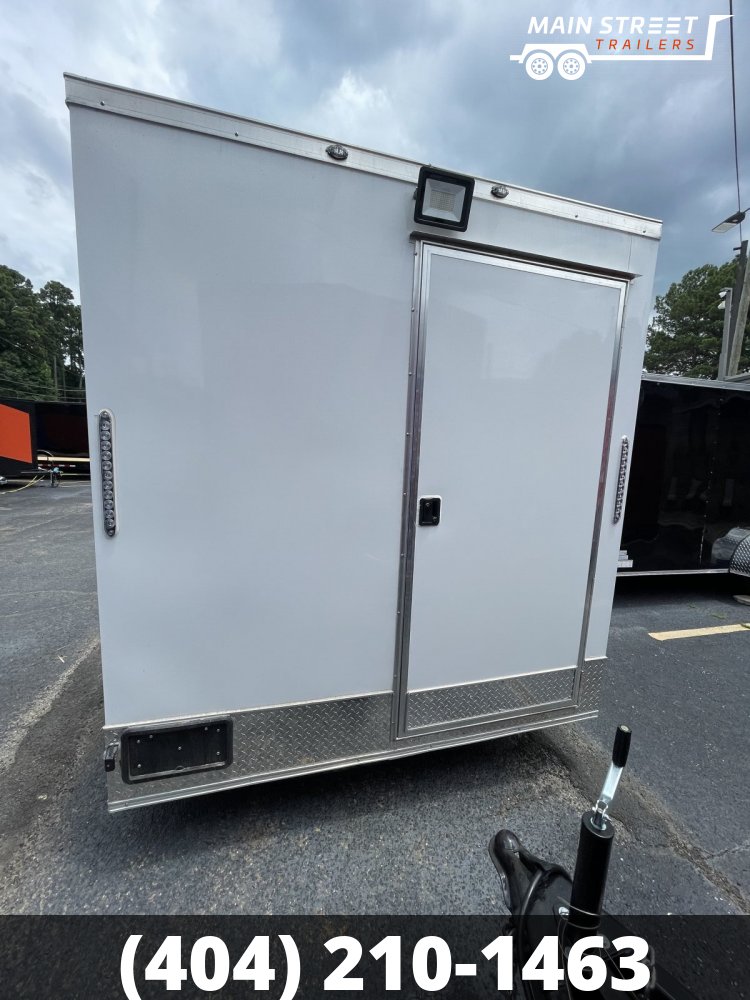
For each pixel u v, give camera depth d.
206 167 1.38
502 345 1.81
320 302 1.55
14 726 2.44
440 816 1.92
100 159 1.30
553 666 2.15
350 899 1.56
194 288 1.42
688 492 4.61
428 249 1.65
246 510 1.57
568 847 1.80
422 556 1.82
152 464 1.46
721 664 3.49
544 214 1.80
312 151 1.48
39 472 12.23
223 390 1.49
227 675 1.64
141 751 1.57
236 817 1.88
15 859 1.67
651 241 2.00
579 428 2.01
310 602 1.69
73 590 4.50
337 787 2.06
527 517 1.98
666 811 2.03
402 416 1.71
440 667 1.93
